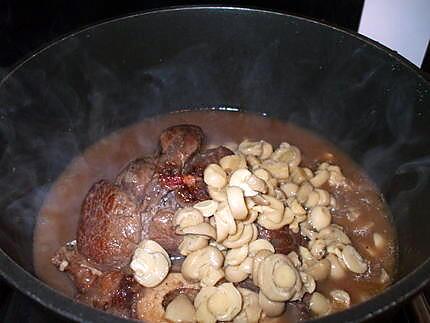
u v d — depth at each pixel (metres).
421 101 0.37
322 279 0.37
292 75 0.45
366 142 0.44
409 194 0.39
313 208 0.39
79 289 0.36
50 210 0.42
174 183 0.36
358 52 0.40
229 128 0.48
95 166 0.45
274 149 0.46
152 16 0.42
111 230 0.36
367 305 0.24
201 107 0.49
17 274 0.26
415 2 0.48
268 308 0.33
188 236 0.35
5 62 0.48
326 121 0.46
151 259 0.34
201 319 0.33
